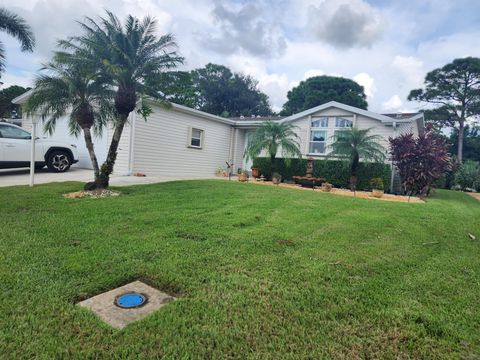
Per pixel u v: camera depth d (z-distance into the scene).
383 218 5.21
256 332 1.78
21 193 5.66
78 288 2.18
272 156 11.77
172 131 11.66
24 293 2.06
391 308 2.12
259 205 5.78
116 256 2.80
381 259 3.11
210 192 7.09
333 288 2.38
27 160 8.65
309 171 11.48
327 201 6.86
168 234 3.58
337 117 12.84
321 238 3.77
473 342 1.78
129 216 4.38
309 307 2.08
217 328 1.80
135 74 6.38
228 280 2.43
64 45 5.92
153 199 5.84
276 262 2.87
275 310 2.02
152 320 1.85
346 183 11.38
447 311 2.12
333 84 31.00
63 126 11.25
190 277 2.45
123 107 6.36
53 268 2.47
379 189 10.32
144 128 10.46
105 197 5.82
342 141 10.58
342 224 4.58
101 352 1.56
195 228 3.91
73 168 10.81
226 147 14.84
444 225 4.99
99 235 3.42
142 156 10.46
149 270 2.55
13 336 1.63
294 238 3.71
